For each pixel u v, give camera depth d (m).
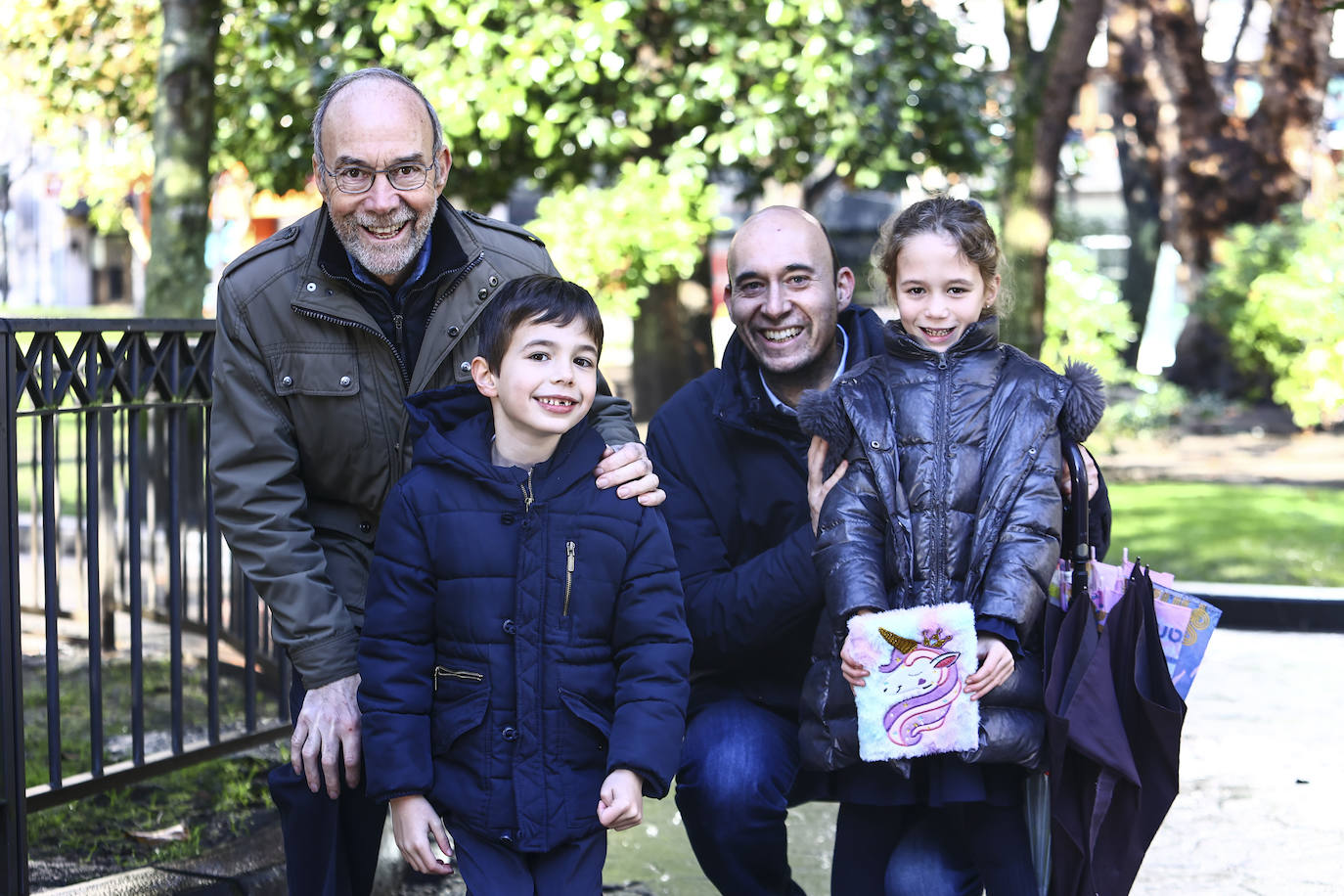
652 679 2.59
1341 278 13.40
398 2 8.84
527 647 2.58
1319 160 18.64
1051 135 10.30
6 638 3.13
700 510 3.17
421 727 2.59
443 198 2.95
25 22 10.08
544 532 2.61
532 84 9.52
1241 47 22.08
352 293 2.86
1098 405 2.75
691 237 10.53
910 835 2.89
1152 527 9.48
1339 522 9.61
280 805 2.87
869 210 20.44
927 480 2.73
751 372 3.17
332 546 3.01
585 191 10.59
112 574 5.66
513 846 2.54
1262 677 5.95
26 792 3.38
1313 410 13.71
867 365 2.90
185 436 5.77
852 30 9.69
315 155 2.81
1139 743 2.65
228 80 10.09
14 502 3.15
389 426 2.93
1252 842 4.07
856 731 2.72
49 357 3.39
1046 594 2.67
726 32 9.69
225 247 22.97
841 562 2.72
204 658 5.76
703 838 2.97
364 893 2.92
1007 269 2.95
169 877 3.38
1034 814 2.76
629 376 19.27
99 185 13.59
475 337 2.95
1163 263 27.89
